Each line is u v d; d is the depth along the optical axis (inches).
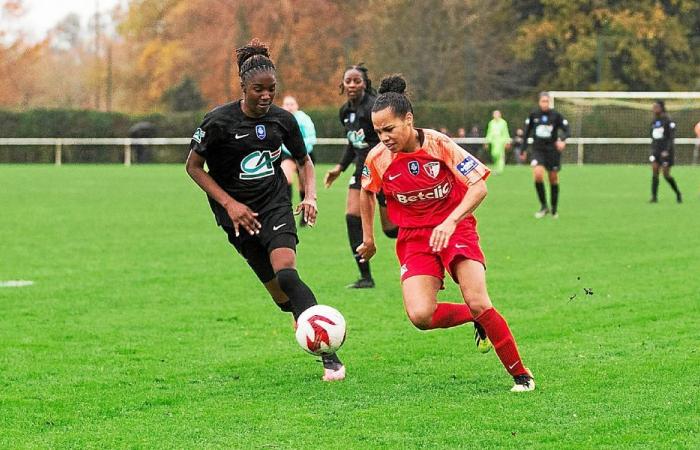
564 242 1127.6
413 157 475.8
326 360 507.8
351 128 807.7
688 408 438.9
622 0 4234.7
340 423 423.8
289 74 4069.9
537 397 461.1
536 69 4291.3
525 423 418.0
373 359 553.0
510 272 890.1
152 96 4431.6
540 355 554.9
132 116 3823.8
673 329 622.5
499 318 472.1
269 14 4065.0
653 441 391.9
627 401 451.2
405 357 556.4
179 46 4347.9
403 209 491.2
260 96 510.3
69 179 2532.0
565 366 525.7
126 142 3555.6
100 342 608.1
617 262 950.4
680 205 1669.5
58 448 396.5
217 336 626.5
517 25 4340.6
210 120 515.2
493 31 4178.2
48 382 506.0
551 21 4220.0
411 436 402.9
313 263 967.0
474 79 4023.1
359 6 4160.9
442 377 509.0
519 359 474.0
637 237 1176.2
